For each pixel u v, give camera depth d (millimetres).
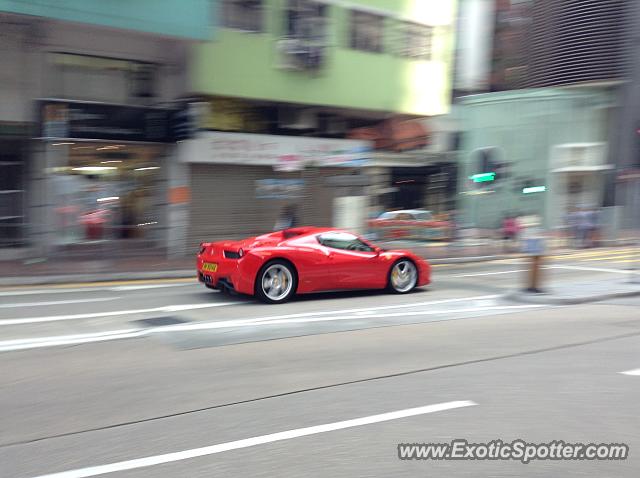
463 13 33875
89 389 5359
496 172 31109
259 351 6781
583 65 29734
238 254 9750
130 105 15609
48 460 3910
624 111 29219
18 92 14266
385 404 5062
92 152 15617
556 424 4680
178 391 5340
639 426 4672
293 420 4668
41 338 7227
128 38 15102
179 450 4082
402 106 21016
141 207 16422
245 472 3760
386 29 20281
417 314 9227
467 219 29266
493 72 34781
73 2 13250
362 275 10727
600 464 3990
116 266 14188
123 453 4027
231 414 4789
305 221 19125
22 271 12984
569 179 30703
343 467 3861
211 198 17312
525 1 33594
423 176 22766
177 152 16438
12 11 12594
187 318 8594
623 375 6055
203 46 16562
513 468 3906
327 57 18688
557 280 13766
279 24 17797
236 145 17438
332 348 6965
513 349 7070
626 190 26109
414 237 20875
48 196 15023
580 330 8242
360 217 20297
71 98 15172
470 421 4703
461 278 14273
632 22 28906
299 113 19203
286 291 10031
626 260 19203
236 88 17172
